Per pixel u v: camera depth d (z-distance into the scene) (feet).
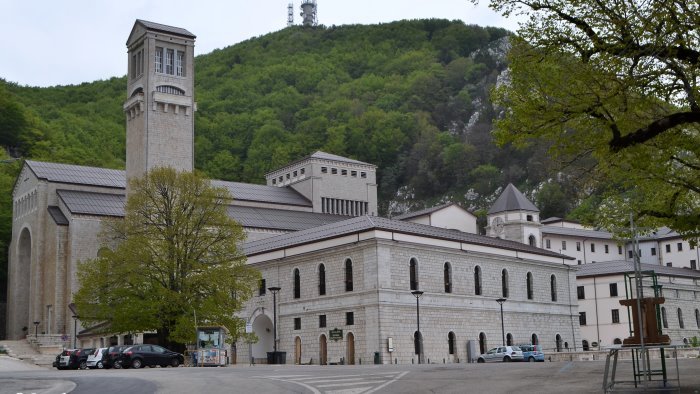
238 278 208.44
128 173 312.50
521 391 70.33
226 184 369.30
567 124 77.41
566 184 545.44
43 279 324.39
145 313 192.95
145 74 305.53
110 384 98.48
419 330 214.07
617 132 74.08
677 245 396.57
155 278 200.64
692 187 90.48
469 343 231.09
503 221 314.35
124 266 198.08
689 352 192.65
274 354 220.64
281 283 241.76
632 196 105.70
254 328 250.57
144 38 308.60
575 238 394.11
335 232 229.66
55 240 313.12
